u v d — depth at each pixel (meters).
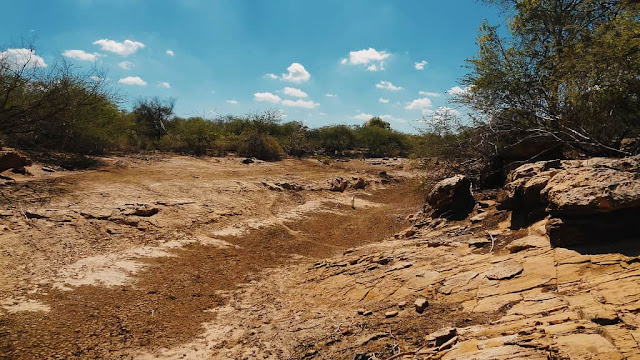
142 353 5.23
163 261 9.05
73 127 17.39
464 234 8.26
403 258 7.61
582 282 4.55
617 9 8.99
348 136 40.00
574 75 8.51
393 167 31.31
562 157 10.44
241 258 10.11
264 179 18.95
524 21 11.26
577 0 10.58
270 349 5.11
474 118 11.99
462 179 10.38
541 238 6.20
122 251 9.13
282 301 7.24
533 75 10.73
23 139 17.03
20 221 9.16
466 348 3.64
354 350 4.60
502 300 4.84
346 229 13.94
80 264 8.05
